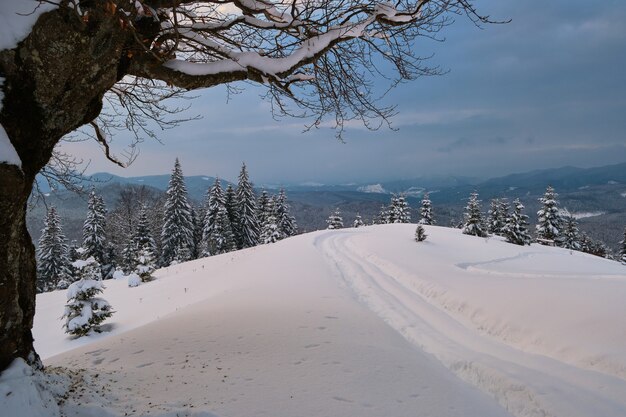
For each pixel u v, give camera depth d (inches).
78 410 140.2
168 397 163.5
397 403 170.2
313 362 210.1
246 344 241.6
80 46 135.1
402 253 798.5
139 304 747.4
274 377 188.7
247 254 1091.9
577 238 2304.4
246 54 191.2
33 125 137.5
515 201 2014.0
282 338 254.4
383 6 198.2
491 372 225.9
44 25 128.1
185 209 2057.1
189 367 202.1
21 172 125.0
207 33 208.5
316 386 180.2
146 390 171.0
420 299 445.1
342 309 349.7
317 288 457.4
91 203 1889.8
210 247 2133.4
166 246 2005.4
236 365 204.5
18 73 128.4
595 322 273.0
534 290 381.7
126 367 204.5
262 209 2662.4
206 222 2215.8
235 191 2361.0
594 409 181.3
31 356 147.4
